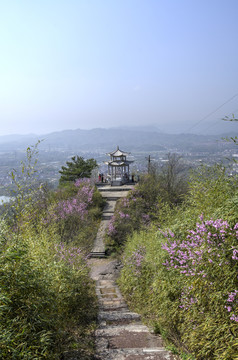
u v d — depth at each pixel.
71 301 6.13
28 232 5.79
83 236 17.61
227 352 3.48
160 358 4.32
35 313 3.91
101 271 13.79
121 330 5.60
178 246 5.16
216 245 4.06
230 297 3.69
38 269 4.57
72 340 4.76
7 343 3.13
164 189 23.12
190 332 4.52
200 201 5.86
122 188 28.23
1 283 3.78
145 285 7.90
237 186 5.46
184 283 4.86
